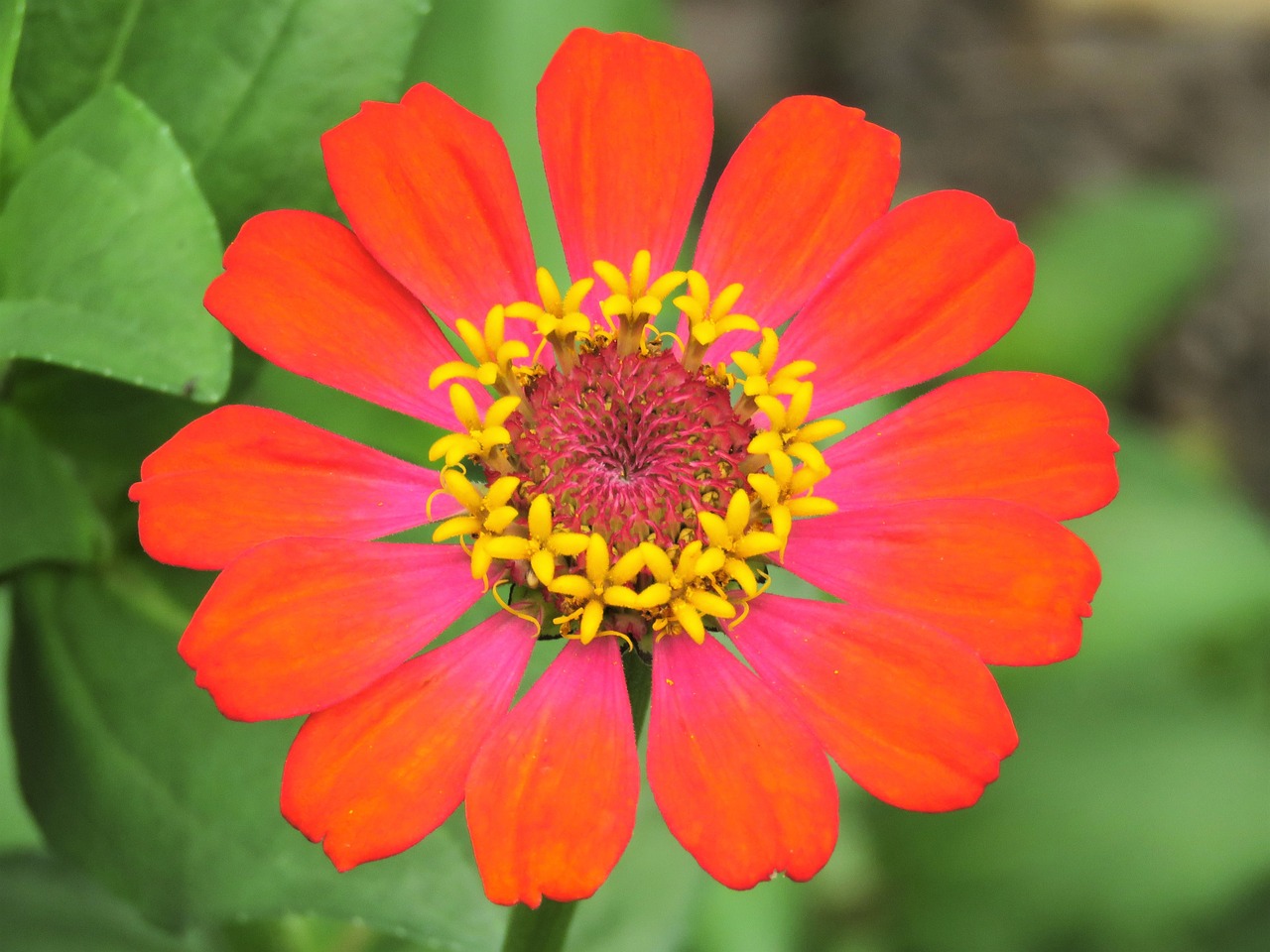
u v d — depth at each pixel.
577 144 0.19
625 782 0.17
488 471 0.18
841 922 0.25
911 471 0.18
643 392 0.18
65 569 0.20
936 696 0.17
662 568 0.18
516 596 0.18
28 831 0.23
